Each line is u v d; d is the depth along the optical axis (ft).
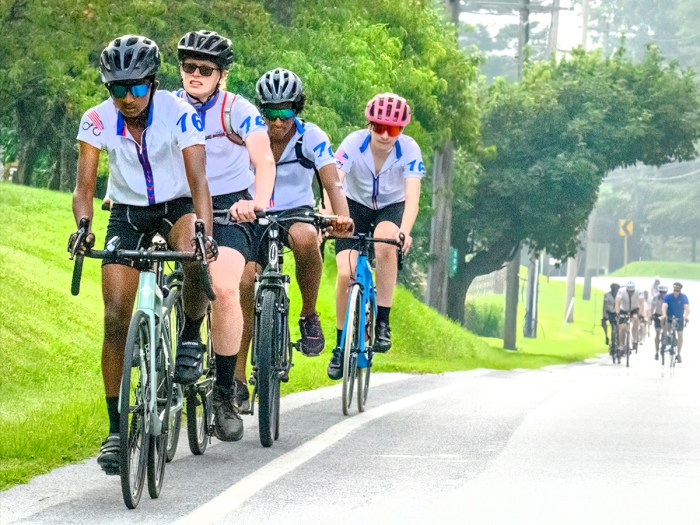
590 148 351.05
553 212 349.82
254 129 64.69
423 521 50.39
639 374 235.61
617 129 350.84
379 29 223.30
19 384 95.71
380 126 85.10
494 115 350.02
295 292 178.60
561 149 349.00
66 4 164.14
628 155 362.12
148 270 52.85
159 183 53.93
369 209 88.69
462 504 53.88
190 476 58.54
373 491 56.13
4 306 116.06
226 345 63.87
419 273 359.87
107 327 52.75
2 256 137.28
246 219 61.82
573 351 385.29
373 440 71.82
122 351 52.75
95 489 55.06
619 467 64.54
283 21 219.61
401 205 88.53
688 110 360.89
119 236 55.11
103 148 53.88
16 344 106.42
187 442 68.44
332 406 88.74
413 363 176.35
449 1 279.08
